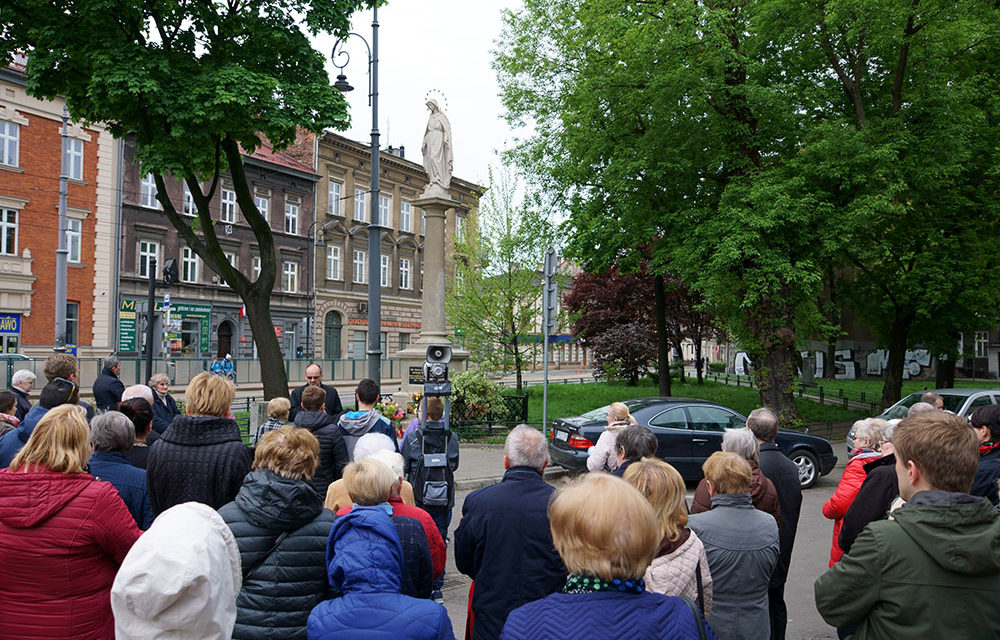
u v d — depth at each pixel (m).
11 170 28.14
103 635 2.72
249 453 3.91
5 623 2.59
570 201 20.20
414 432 6.61
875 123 15.85
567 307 33.88
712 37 15.16
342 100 12.22
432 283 17.14
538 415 18.75
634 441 4.38
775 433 4.77
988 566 2.07
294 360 27.44
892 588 2.17
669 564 2.91
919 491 2.38
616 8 16.38
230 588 2.34
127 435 3.87
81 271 30.39
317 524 2.98
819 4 15.29
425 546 3.27
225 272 12.75
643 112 16.58
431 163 17.14
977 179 17.88
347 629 2.34
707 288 15.06
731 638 3.18
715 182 16.98
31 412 5.27
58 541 2.63
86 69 11.32
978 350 50.47
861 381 41.53
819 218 15.44
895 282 19.56
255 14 12.20
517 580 3.17
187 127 11.12
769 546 3.30
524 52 20.00
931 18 14.75
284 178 39.16
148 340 15.18
